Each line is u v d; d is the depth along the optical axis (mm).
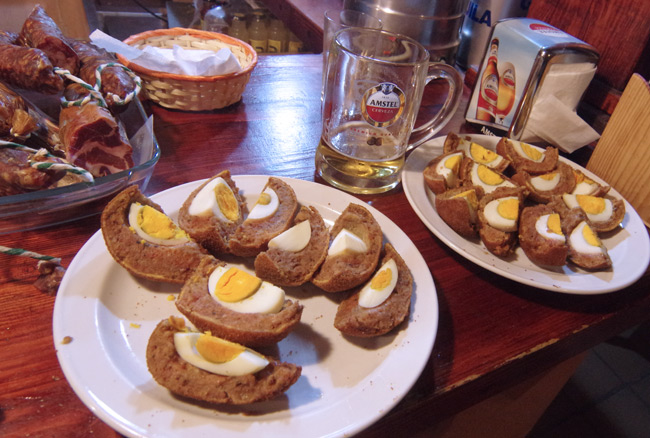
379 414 525
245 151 1056
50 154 783
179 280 682
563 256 775
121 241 671
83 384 508
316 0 2039
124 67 981
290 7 1970
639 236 866
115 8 2645
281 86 1358
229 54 1093
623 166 1038
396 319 636
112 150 834
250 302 613
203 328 590
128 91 929
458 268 831
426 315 656
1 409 524
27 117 801
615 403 1629
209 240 735
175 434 479
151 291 678
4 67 830
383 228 806
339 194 877
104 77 922
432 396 616
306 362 609
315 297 715
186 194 822
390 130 938
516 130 1178
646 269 798
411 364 587
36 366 573
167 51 1130
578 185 993
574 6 1251
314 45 1821
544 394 1115
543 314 766
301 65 1502
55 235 767
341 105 947
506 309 764
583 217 858
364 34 983
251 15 2244
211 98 1131
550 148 1045
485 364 667
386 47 994
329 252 727
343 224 777
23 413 524
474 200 860
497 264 774
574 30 1274
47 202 737
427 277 713
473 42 1567
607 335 836
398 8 1369
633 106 992
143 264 671
